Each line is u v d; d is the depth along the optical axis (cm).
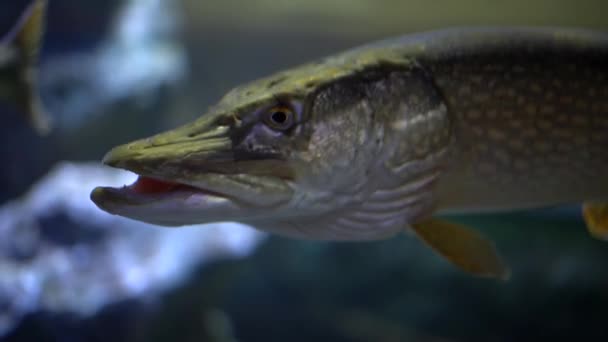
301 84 47
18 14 161
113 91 172
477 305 185
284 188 46
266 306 207
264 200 46
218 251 135
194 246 134
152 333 127
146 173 44
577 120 49
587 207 53
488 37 50
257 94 47
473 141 49
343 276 205
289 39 343
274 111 46
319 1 334
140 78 179
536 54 49
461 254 49
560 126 49
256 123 46
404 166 48
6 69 97
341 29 343
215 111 47
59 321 116
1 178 157
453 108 49
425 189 49
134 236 135
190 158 45
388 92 48
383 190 48
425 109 49
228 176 45
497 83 49
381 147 48
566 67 49
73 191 141
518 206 51
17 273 121
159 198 44
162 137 45
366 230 49
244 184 45
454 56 49
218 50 331
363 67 48
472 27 51
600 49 50
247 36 336
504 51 49
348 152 47
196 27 320
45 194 140
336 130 47
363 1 334
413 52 49
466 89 49
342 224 49
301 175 47
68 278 122
